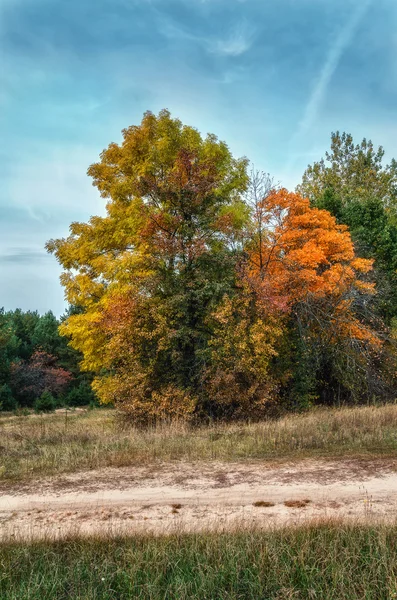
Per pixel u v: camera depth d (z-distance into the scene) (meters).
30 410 35.88
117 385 17.59
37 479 9.23
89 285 20.00
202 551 5.93
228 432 12.92
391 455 10.05
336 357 21.48
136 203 19.34
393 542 5.96
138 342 17.55
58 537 6.52
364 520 6.58
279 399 19.59
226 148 21.95
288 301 19.78
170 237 17.91
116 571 5.54
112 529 6.71
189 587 5.27
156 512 7.46
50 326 50.34
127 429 15.86
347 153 44.88
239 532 6.31
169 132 20.91
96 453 10.67
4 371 41.34
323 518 6.61
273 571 5.48
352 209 29.11
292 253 19.94
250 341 17.19
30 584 5.38
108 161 21.28
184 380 17.84
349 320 21.16
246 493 8.15
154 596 5.11
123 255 18.86
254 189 20.84
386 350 22.55
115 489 8.57
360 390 21.92
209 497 8.02
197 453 10.72
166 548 6.02
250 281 18.42
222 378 16.75
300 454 10.43
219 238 19.47
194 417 16.77
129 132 20.77
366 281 23.81
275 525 6.48
